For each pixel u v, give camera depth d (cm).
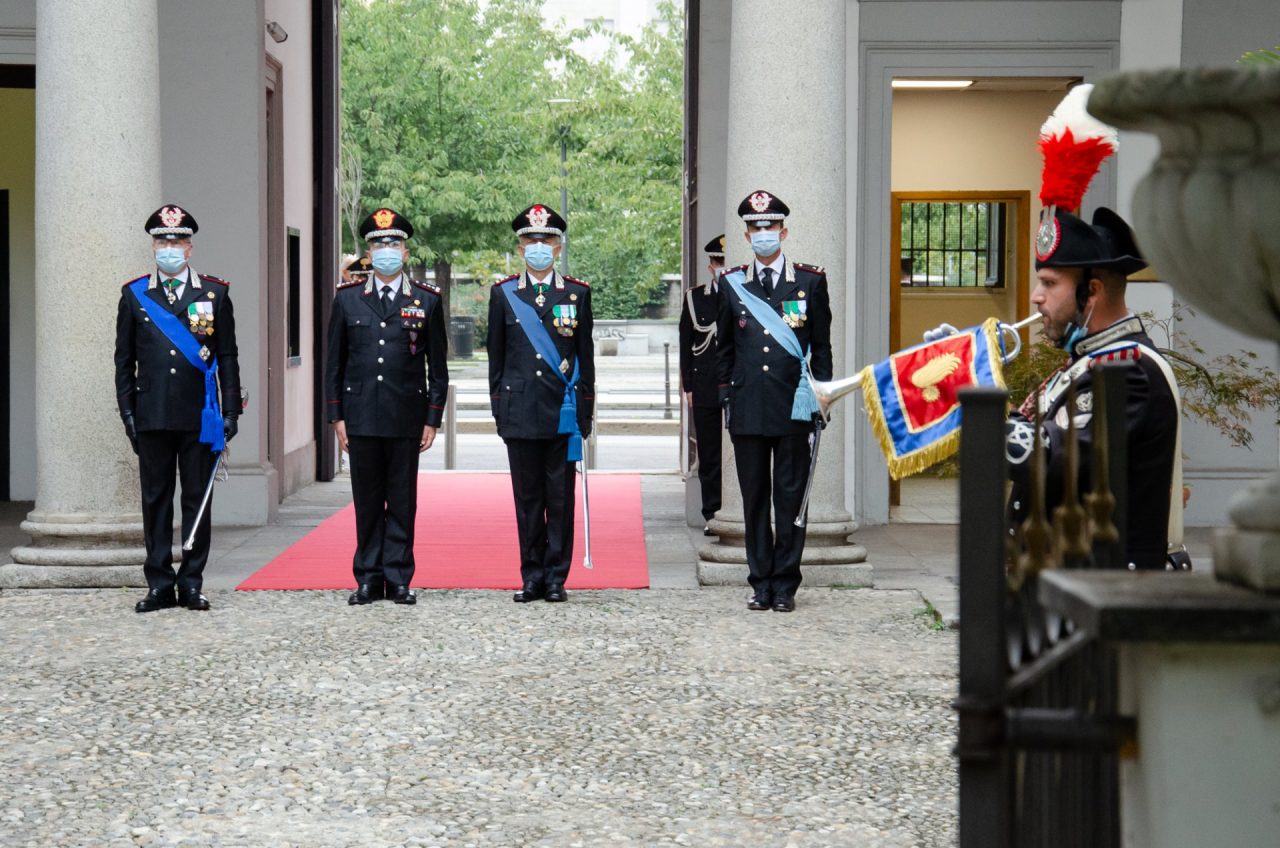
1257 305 242
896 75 1303
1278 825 244
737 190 1009
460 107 3212
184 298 902
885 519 1330
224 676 747
